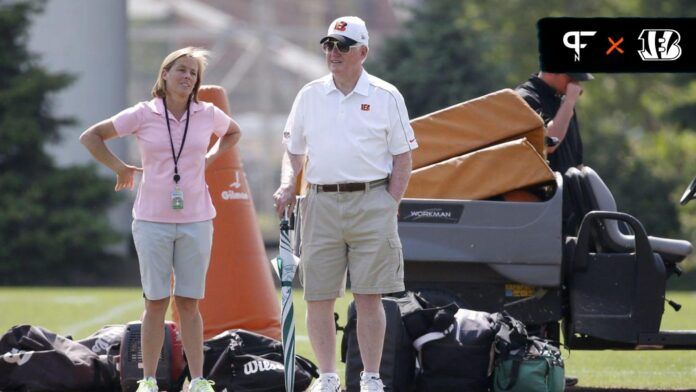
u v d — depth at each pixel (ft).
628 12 393.50
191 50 87.66
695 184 103.50
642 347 100.12
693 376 113.29
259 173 562.66
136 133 87.40
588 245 101.65
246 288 112.98
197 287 88.07
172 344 93.09
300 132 87.97
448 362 90.33
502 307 98.94
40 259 287.28
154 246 86.53
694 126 345.31
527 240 97.09
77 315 170.09
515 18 408.46
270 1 651.25
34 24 301.22
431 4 328.70
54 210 293.84
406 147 86.58
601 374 114.52
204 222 87.97
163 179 86.58
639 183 331.77
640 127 437.17
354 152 85.35
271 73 580.71
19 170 293.84
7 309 179.73
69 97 319.27
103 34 323.16
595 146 343.46
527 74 408.46
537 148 101.76
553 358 90.02
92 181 298.76
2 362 91.20
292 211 90.02
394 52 327.47
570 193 104.99
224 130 90.27
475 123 101.71
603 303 96.89
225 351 92.07
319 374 90.07
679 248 101.76
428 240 97.66
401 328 90.84
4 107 292.20
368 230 85.76
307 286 88.07
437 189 99.04
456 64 321.11
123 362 91.91
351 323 92.63
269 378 92.02
